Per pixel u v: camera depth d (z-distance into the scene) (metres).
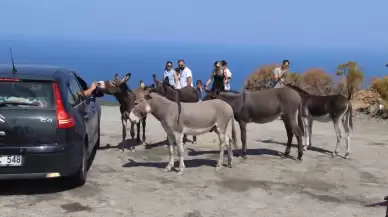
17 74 6.69
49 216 5.95
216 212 6.32
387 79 19.20
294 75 21.92
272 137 12.65
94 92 9.23
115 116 16.72
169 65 13.23
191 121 8.20
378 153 10.64
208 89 9.83
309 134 10.97
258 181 7.93
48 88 6.64
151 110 8.09
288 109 9.66
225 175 8.28
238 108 9.57
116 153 9.98
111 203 6.55
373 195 7.32
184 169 8.66
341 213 6.41
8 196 6.72
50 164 6.39
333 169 8.97
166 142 11.44
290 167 9.05
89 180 7.68
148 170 8.50
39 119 6.39
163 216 6.11
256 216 6.20
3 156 6.26
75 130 6.70
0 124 6.30
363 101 19.52
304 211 6.46
